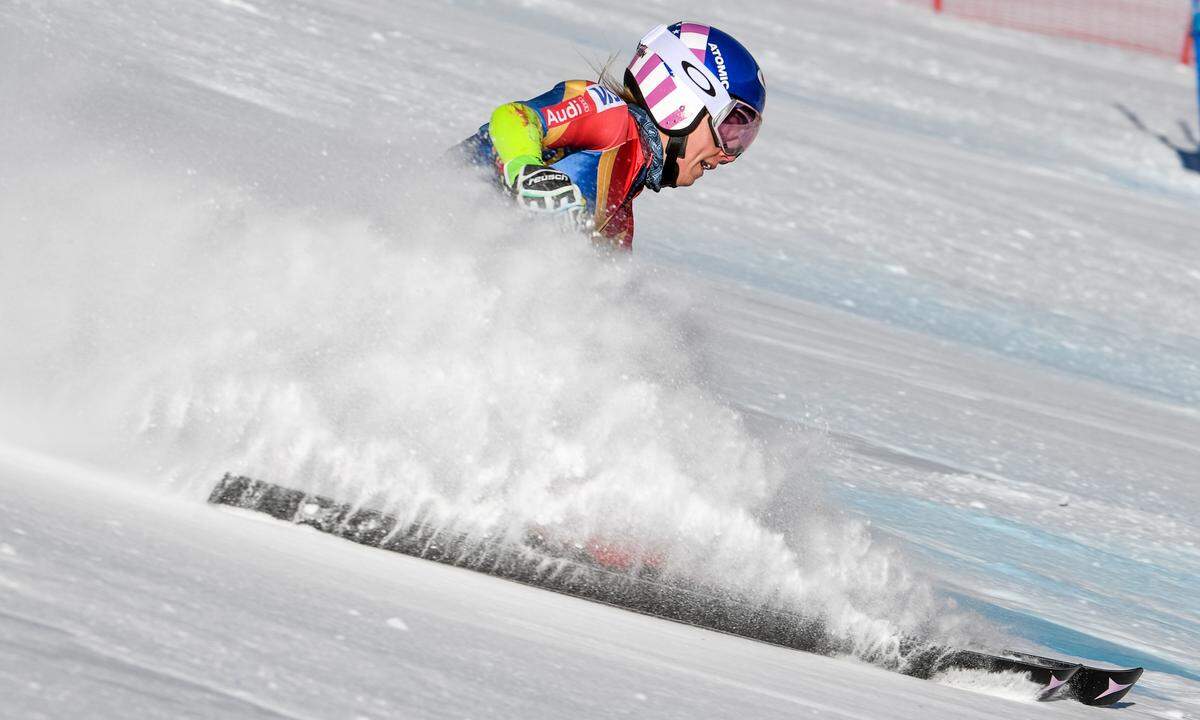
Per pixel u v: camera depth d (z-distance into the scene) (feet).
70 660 14.56
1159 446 90.07
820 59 263.49
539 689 19.12
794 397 68.90
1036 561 52.03
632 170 44.29
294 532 27.61
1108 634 43.42
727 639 30.83
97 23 101.60
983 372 100.48
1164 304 151.02
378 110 111.55
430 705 16.79
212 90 93.56
